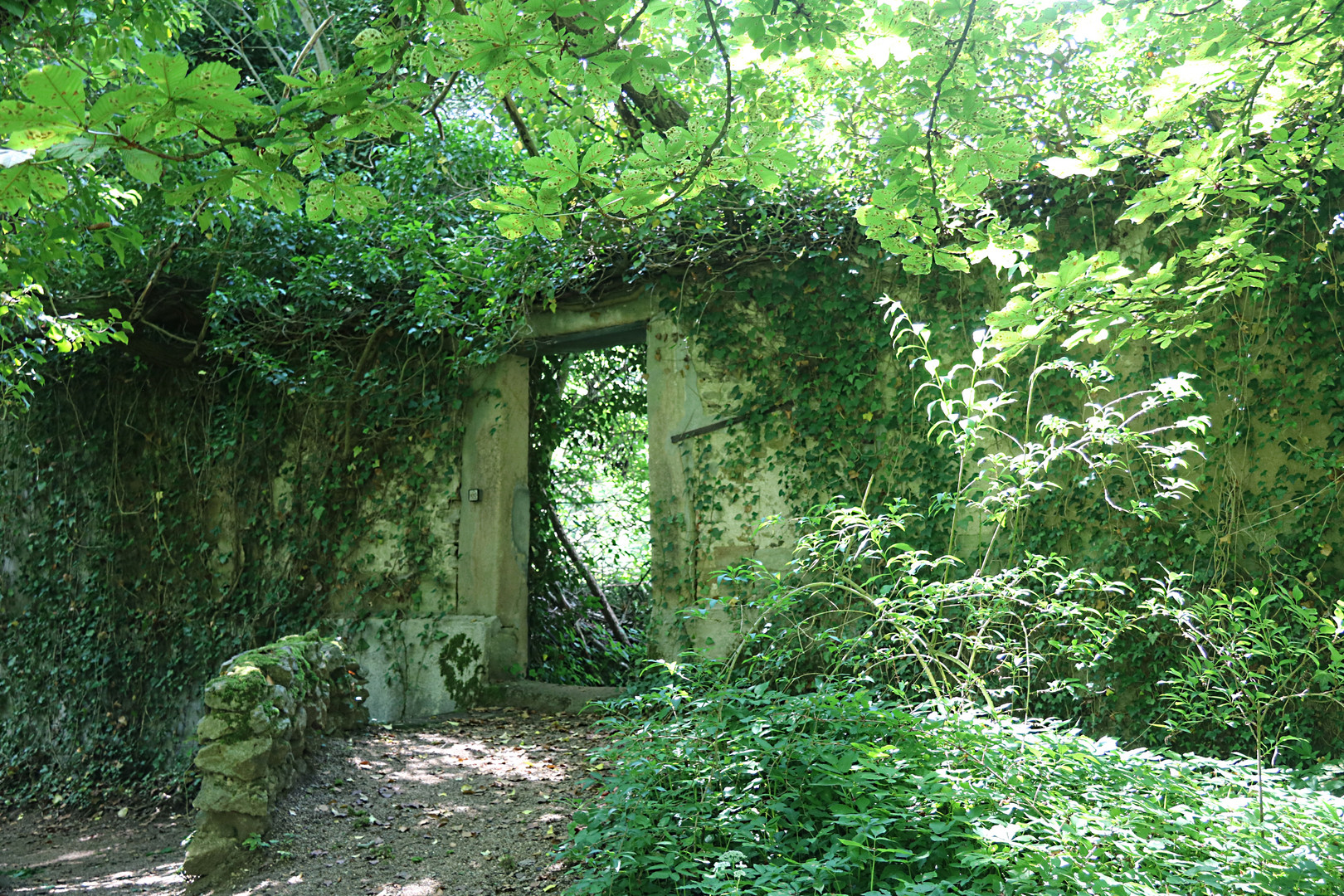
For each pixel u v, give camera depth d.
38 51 5.30
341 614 8.98
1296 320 5.77
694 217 7.37
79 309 8.82
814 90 4.74
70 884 5.75
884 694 5.68
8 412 10.53
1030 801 3.33
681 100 6.31
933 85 3.28
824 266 7.21
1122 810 3.33
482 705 8.03
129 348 9.45
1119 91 6.20
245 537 9.52
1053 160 4.01
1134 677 5.80
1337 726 5.26
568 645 9.75
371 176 9.70
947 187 3.50
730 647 7.14
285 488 9.43
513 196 3.20
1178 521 5.87
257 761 4.84
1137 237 6.23
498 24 2.78
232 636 9.35
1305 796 3.65
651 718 4.25
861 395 7.04
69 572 10.21
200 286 9.41
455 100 10.80
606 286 8.19
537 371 9.50
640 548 12.94
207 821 4.72
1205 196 4.50
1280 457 5.72
